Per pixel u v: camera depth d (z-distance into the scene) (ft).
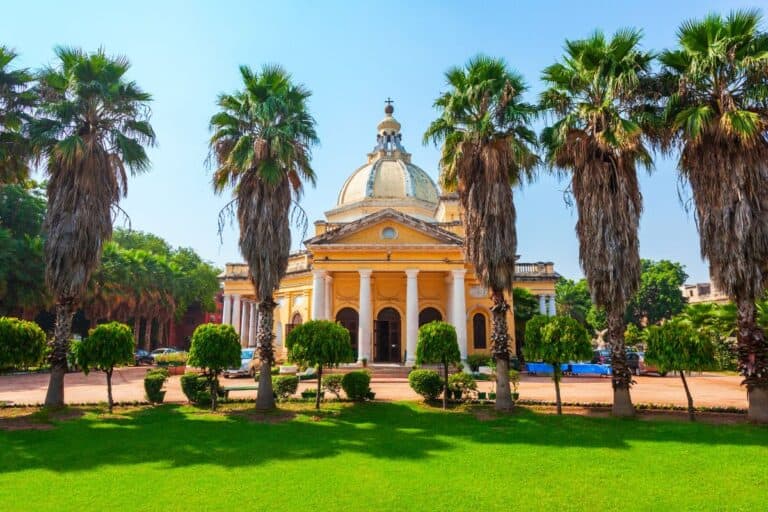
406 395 59.31
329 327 47.80
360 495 22.57
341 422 41.45
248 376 90.38
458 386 51.44
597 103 45.44
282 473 26.13
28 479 25.03
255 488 23.52
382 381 77.41
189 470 26.76
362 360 87.10
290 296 111.55
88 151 46.21
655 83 45.16
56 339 46.68
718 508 21.16
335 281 103.35
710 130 41.09
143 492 22.97
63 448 31.78
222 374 90.22
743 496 22.66
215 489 23.40
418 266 90.27
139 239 189.26
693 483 24.57
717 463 28.25
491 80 47.47
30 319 107.34
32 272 100.48
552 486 24.02
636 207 44.62
